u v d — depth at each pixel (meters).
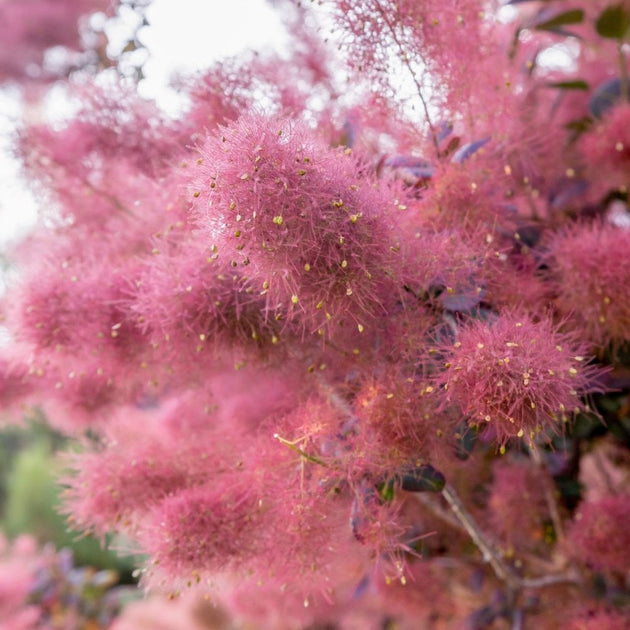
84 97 0.71
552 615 0.84
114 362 0.68
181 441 0.71
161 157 0.70
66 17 1.31
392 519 0.61
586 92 0.93
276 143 0.51
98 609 1.66
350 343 0.61
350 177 0.53
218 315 0.61
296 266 0.52
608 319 0.65
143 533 0.64
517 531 0.79
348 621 1.01
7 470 3.68
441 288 0.61
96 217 0.74
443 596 0.88
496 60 0.72
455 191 0.63
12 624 1.56
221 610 1.17
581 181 0.86
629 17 0.84
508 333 0.55
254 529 0.61
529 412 0.54
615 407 0.77
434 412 0.58
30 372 0.73
